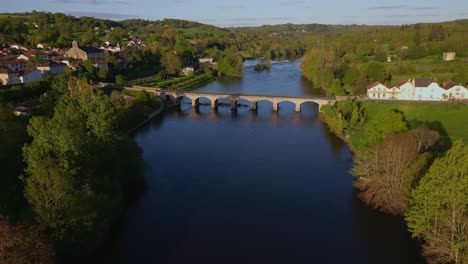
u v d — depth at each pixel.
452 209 66.94
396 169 91.06
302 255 80.50
